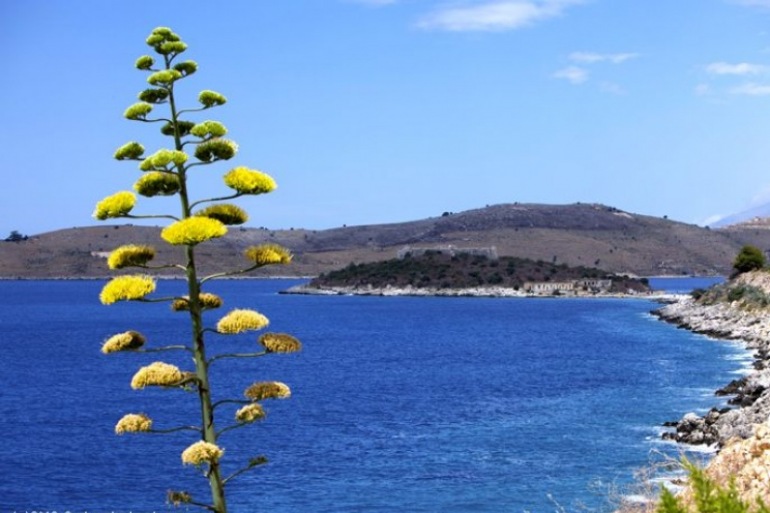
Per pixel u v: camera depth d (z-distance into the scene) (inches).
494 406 2758.4
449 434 2272.4
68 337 6176.2
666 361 3917.3
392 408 2770.7
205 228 446.9
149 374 462.6
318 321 7637.8
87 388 3427.7
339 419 2559.1
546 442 2102.6
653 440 2050.9
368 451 2070.6
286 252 488.7
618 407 2630.4
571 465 1839.3
